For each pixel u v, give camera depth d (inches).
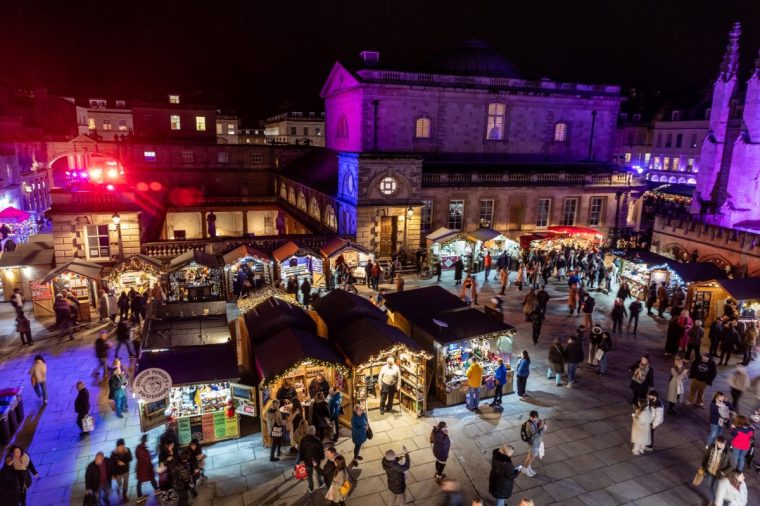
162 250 1176.2
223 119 3284.9
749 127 1460.4
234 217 2250.2
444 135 1643.7
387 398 690.2
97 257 1128.8
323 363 609.6
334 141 1841.8
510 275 1346.0
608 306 1146.7
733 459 536.4
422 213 1448.1
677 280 1080.8
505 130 1702.8
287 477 567.5
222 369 615.5
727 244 1214.3
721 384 796.6
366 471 577.3
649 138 3181.6
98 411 694.5
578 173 1627.7
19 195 1964.8
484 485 558.9
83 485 556.1
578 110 1777.8
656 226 1438.2
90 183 1192.8
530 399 738.2
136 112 2250.2
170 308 806.5
